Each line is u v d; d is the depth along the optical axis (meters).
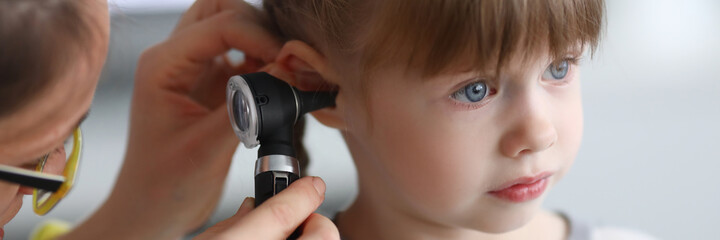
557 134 0.60
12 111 0.49
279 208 0.53
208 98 0.71
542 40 0.56
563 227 0.71
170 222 0.74
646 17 1.25
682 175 0.94
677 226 0.86
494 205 0.61
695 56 1.19
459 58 0.56
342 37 0.62
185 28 0.71
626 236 0.71
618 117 1.08
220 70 0.71
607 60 1.04
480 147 0.59
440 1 0.55
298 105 0.57
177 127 0.71
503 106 0.58
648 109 1.09
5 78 0.48
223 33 0.69
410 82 0.59
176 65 0.70
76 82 0.51
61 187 0.57
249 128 0.56
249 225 0.52
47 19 0.49
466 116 0.59
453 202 0.61
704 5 1.28
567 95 0.61
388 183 0.65
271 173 0.55
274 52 0.68
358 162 0.68
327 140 0.82
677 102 1.11
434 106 0.59
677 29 1.24
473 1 0.54
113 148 0.96
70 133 0.55
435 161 0.60
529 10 0.54
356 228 0.70
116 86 0.81
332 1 0.62
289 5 0.66
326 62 0.63
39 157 0.54
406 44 0.57
